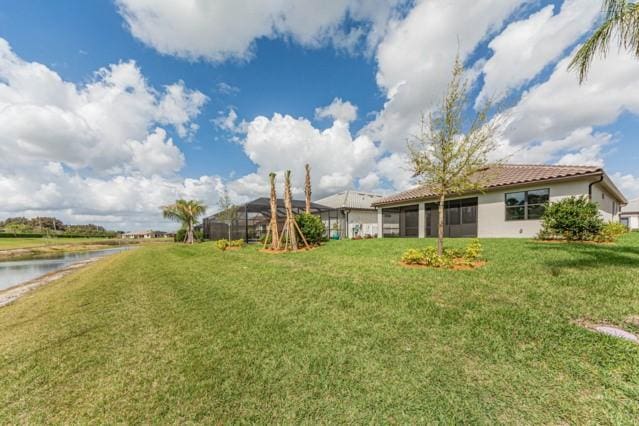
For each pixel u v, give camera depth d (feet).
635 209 94.27
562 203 32.65
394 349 9.86
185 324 13.93
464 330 10.70
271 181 44.29
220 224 99.25
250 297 17.60
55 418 7.64
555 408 6.55
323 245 45.88
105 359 10.85
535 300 13.08
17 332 15.35
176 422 7.16
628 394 6.72
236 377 8.87
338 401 7.41
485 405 6.84
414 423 6.51
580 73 18.44
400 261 25.23
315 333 11.59
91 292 23.49
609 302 12.18
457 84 23.00
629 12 15.56
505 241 34.94
